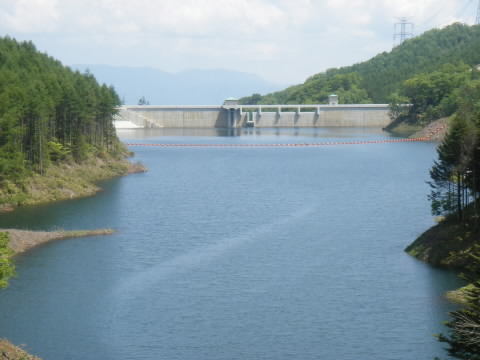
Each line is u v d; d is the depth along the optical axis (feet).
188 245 389.39
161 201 527.81
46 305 295.69
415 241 379.76
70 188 548.31
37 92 581.94
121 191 573.74
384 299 302.25
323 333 269.64
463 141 372.58
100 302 298.97
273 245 389.39
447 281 322.75
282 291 313.12
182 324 277.23
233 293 310.86
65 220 449.48
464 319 218.18
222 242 396.37
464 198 408.87
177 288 316.60
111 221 449.48
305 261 357.61
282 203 522.06
